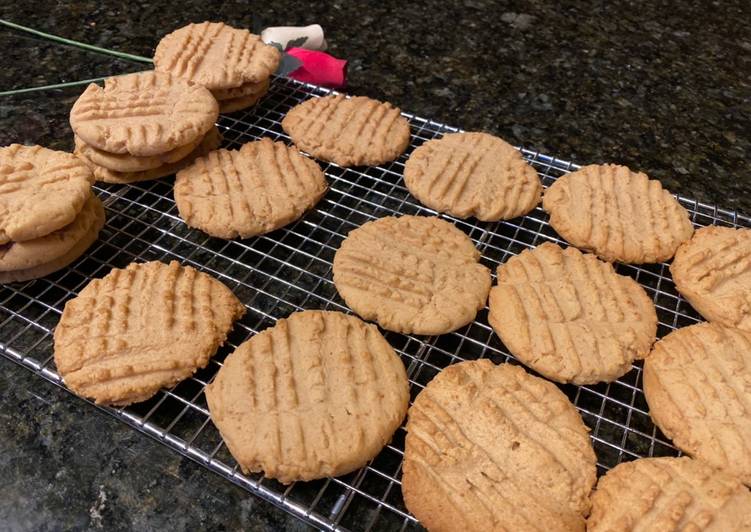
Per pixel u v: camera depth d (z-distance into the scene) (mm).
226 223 251
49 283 241
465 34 403
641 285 247
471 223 275
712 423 194
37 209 225
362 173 293
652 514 172
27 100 323
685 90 361
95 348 204
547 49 392
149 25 394
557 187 275
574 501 177
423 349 223
